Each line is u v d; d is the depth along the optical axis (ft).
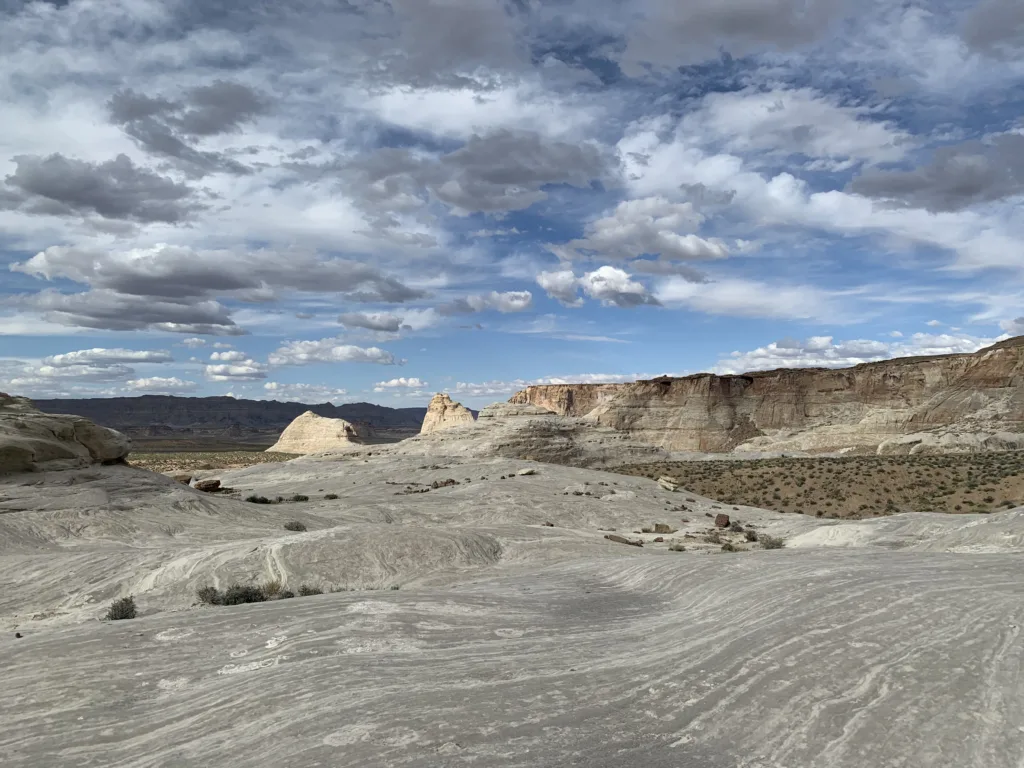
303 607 48.62
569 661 35.99
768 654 33.76
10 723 29.17
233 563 78.38
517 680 32.14
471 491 191.52
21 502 113.91
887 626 36.09
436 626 44.45
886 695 27.91
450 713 27.32
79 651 38.81
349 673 32.94
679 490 230.89
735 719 27.02
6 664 36.94
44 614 66.03
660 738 25.57
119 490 128.67
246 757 24.14
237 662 36.81
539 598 58.08
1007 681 28.14
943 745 23.84
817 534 125.08
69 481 128.88
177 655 38.22
